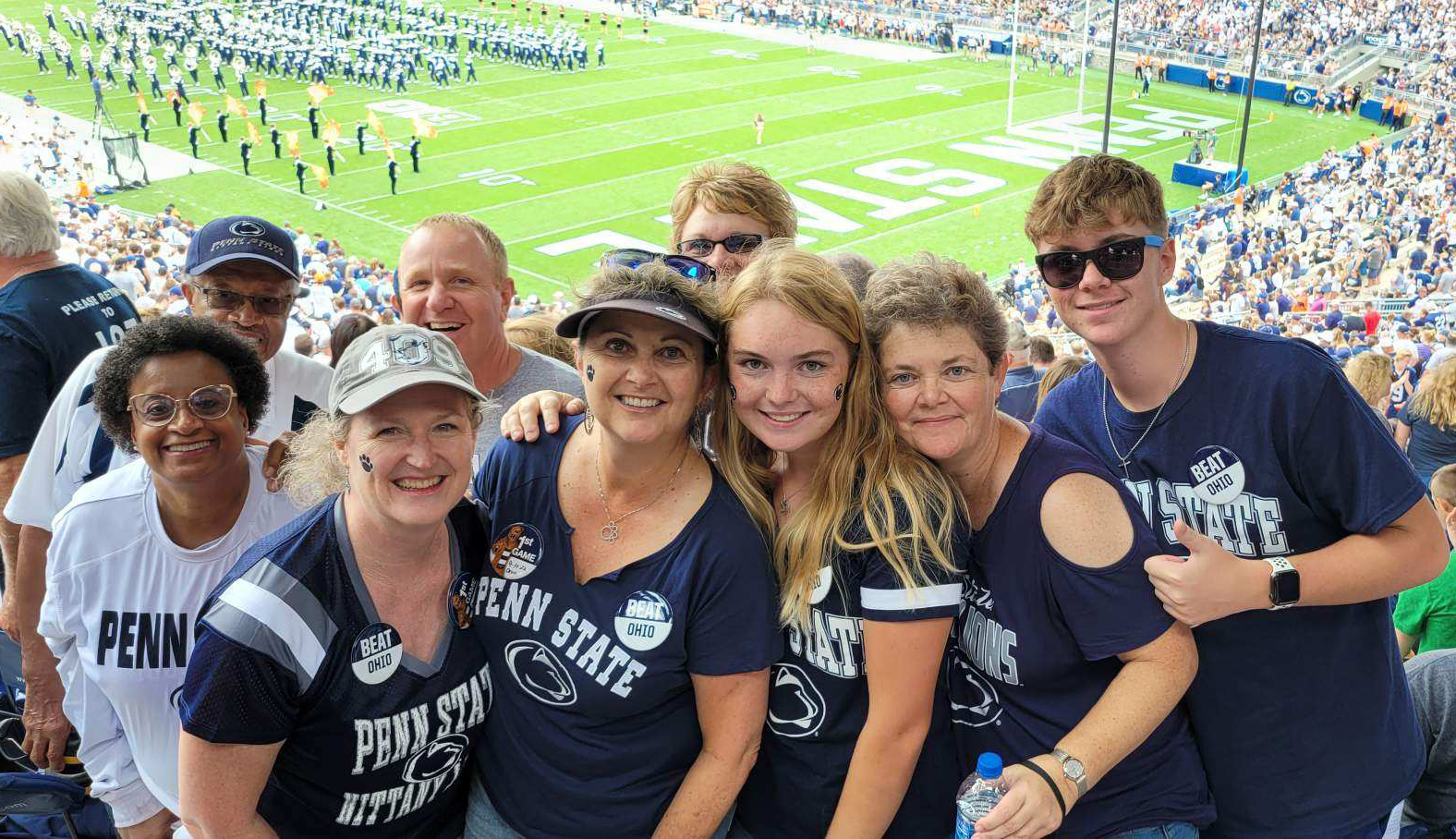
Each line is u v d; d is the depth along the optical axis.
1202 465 2.48
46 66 40.88
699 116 35.03
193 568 2.68
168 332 2.60
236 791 2.18
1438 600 3.59
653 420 2.23
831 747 2.43
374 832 2.40
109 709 2.89
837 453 2.29
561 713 2.36
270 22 44.28
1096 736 2.21
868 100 37.94
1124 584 2.21
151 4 44.78
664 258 2.40
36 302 3.54
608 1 57.06
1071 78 42.34
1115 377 2.55
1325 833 2.52
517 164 29.80
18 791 2.96
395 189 27.39
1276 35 44.22
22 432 3.48
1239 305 19.61
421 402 2.13
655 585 2.29
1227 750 2.55
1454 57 39.91
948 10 50.94
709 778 2.37
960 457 2.31
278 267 3.40
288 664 2.14
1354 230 24.34
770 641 2.35
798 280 2.18
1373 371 7.53
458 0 54.56
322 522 2.24
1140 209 2.36
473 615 2.39
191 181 28.33
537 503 2.41
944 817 2.54
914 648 2.23
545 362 3.78
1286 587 2.25
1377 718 2.54
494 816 2.51
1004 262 23.47
